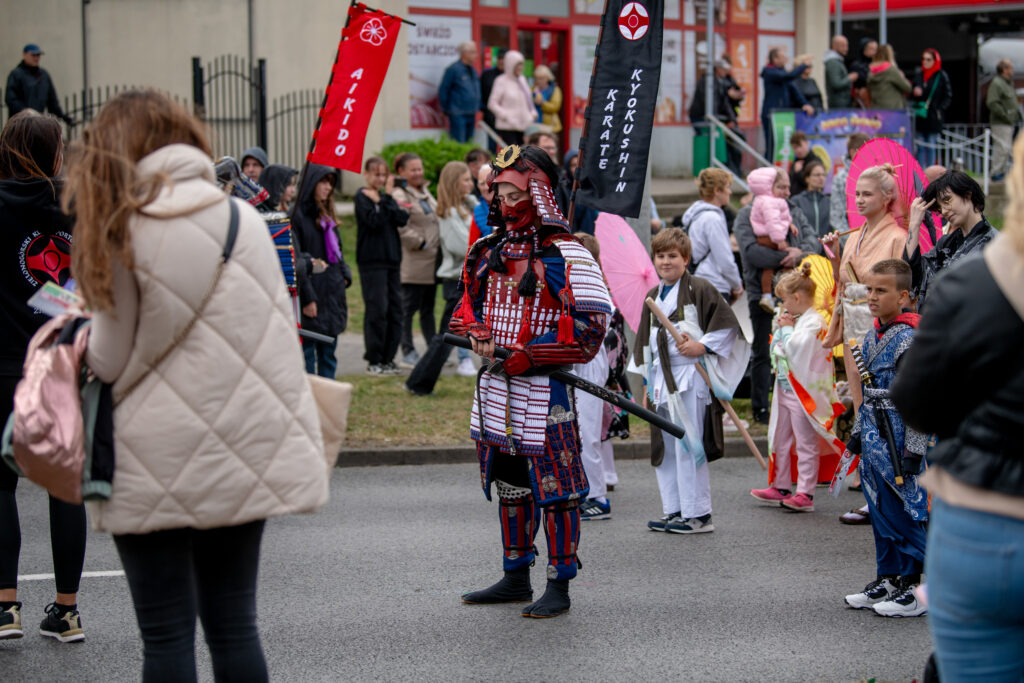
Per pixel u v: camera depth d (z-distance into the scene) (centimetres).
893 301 598
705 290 766
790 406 828
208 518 346
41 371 347
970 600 296
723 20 2475
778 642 565
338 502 849
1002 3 2620
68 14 2116
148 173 342
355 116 888
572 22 2286
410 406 1105
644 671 526
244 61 2078
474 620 597
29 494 858
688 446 763
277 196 1037
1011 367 290
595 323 568
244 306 349
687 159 2423
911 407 310
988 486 293
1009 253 291
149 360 344
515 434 579
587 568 694
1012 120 2339
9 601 548
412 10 2083
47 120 522
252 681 369
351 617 600
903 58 2995
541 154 577
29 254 516
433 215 1284
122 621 587
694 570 689
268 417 351
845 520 802
